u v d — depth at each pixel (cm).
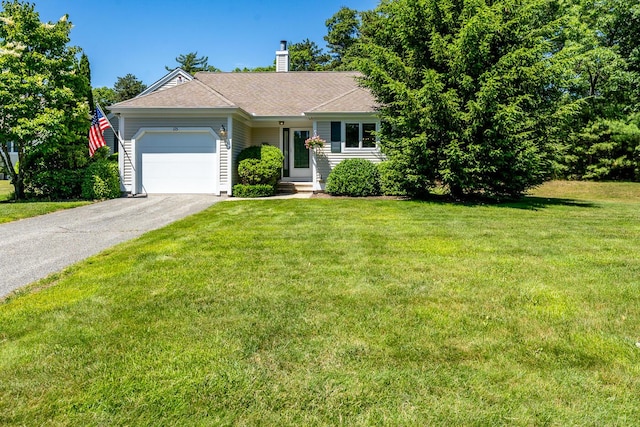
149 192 1334
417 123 1068
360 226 735
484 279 419
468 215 880
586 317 323
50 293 384
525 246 575
